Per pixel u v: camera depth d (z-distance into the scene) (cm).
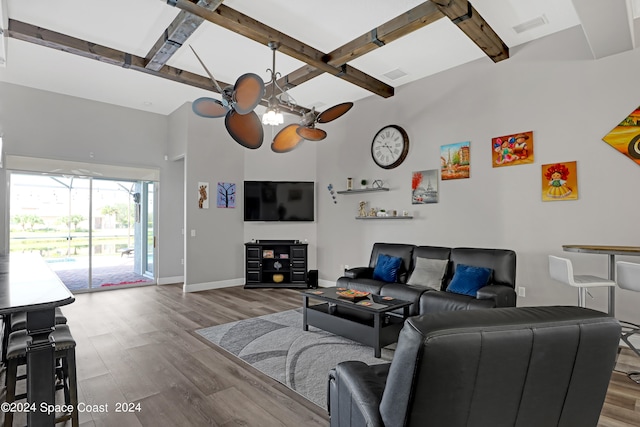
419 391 99
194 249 604
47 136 547
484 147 432
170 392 251
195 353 321
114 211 630
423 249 448
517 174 404
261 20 348
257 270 628
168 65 450
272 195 661
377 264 465
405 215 511
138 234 661
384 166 538
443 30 376
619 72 339
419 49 416
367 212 567
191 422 214
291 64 449
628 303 334
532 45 394
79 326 400
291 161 677
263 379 271
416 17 328
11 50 420
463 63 452
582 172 358
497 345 102
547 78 383
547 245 381
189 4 301
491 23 359
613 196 341
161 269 664
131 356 314
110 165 608
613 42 319
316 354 320
